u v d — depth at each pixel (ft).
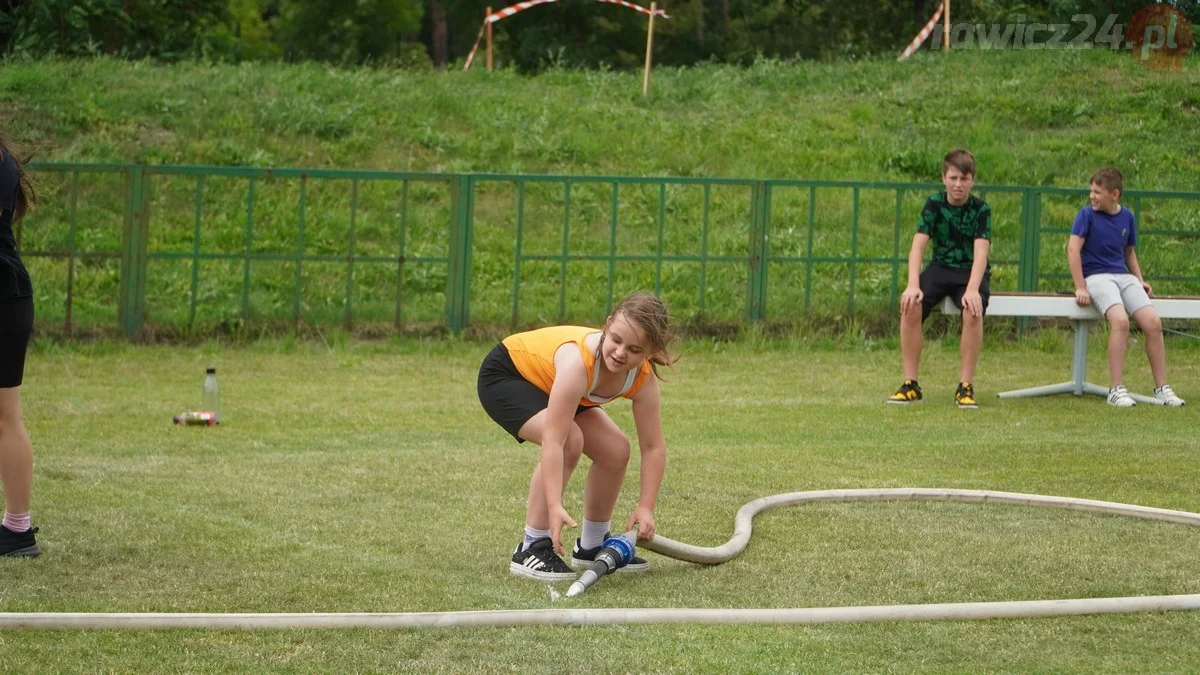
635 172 79.20
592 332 21.81
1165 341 62.54
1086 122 90.79
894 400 45.68
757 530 25.36
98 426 37.93
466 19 163.53
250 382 49.01
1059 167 82.48
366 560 22.39
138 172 58.18
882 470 32.55
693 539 24.72
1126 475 32.07
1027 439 37.88
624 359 20.11
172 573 21.24
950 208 45.68
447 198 74.18
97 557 22.15
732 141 84.79
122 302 58.65
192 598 19.79
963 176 44.96
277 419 40.29
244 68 91.97
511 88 94.94
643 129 86.12
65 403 42.50
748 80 100.78
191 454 33.47
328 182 73.15
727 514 27.12
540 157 80.43
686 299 64.85
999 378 52.70
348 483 29.66
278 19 179.52
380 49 168.25
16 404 21.79
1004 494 28.27
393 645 17.40
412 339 60.80
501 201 73.41
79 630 17.81
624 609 18.75
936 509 27.53
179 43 126.31
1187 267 67.62
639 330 19.86
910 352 46.06
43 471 30.27
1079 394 47.96
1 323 21.29
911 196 73.67
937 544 24.23
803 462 33.60
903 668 16.84
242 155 75.72
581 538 23.06
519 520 25.95
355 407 43.27
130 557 22.22
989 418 42.19
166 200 69.36
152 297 61.52
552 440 20.71
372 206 72.28
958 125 89.51
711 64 109.70
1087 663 17.15
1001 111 92.22
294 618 18.12
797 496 28.04
